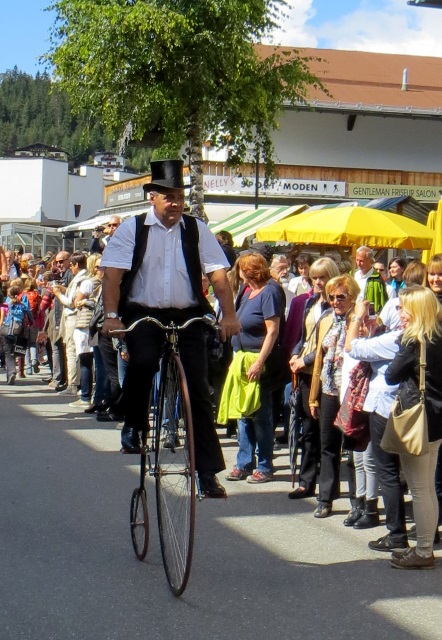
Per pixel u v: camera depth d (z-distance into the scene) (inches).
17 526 287.0
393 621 212.4
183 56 866.8
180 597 225.3
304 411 331.3
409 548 258.5
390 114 1386.6
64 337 592.1
